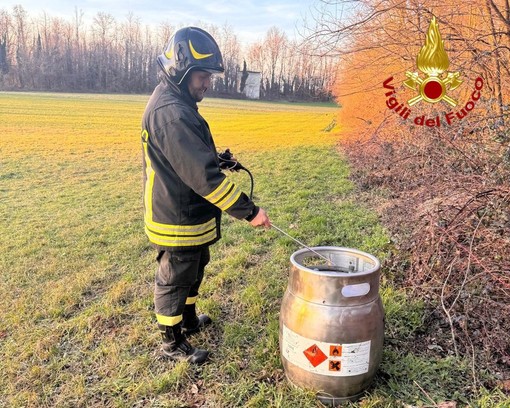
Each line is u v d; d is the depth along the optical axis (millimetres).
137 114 31594
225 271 4102
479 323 2867
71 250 5137
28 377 2682
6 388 2604
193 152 2234
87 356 2895
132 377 2639
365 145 7492
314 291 2176
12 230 6133
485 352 2662
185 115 2271
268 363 2641
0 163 12594
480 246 2883
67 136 19453
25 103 37188
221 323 3209
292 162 12164
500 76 4043
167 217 2432
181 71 2348
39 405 2455
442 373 2492
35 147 16047
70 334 3174
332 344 2148
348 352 2158
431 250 3152
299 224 5859
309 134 20172
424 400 2309
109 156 14367
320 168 10859
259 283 3793
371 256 2436
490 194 3051
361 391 2314
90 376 2689
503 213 2926
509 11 3824
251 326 3129
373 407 2258
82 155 14508
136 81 67938
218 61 2432
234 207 2301
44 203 7961
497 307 2771
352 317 2139
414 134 5668
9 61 65188
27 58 65125
